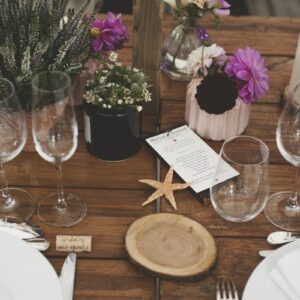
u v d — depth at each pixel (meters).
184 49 1.39
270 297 0.86
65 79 0.98
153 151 1.19
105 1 2.25
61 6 1.11
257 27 1.63
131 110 1.12
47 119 0.95
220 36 1.58
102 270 0.95
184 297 0.91
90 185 1.12
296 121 1.01
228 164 0.98
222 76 1.18
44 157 0.99
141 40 1.23
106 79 1.15
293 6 3.06
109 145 1.15
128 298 0.91
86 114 1.13
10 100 0.95
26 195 1.10
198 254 0.96
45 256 0.97
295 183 1.09
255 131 1.28
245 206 1.00
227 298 0.90
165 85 1.41
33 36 1.08
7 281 0.87
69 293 0.90
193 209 1.07
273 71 1.46
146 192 1.11
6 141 0.99
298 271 0.88
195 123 1.24
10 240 0.92
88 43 1.18
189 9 1.33
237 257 0.98
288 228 1.04
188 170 1.14
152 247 0.97
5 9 1.08
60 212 1.05
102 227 1.03
